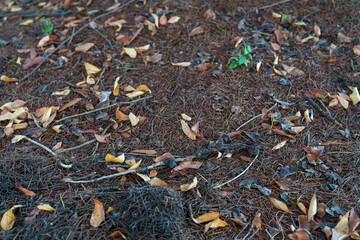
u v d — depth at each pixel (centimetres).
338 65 267
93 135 221
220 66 266
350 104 236
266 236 162
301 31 301
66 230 160
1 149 214
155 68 271
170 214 161
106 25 325
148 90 247
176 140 215
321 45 288
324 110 231
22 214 173
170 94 247
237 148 204
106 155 200
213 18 316
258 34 298
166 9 330
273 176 191
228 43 289
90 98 250
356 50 275
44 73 281
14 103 247
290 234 160
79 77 272
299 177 190
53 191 186
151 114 234
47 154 209
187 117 227
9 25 358
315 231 163
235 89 248
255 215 170
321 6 324
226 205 175
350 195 179
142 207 164
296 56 277
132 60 282
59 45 308
